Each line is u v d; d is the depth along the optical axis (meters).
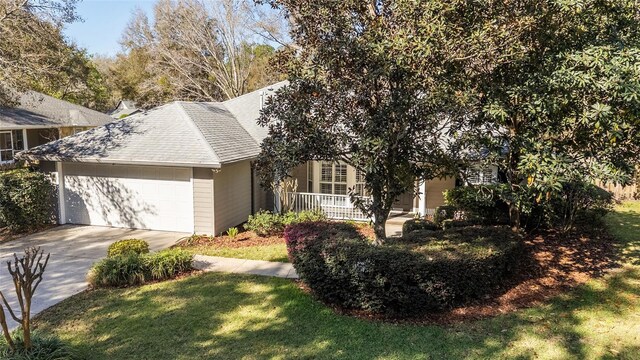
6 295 8.22
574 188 9.50
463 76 7.02
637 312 6.80
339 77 7.36
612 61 6.52
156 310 7.33
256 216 13.68
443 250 7.32
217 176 13.17
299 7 7.68
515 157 8.43
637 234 11.11
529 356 5.62
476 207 11.17
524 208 7.71
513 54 6.67
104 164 13.84
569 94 6.75
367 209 8.05
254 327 6.64
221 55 38.38
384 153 7.03
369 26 7.38
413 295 6.79
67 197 14.40
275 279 8.77
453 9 6.58
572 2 6.61
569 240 10.35
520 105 7.30
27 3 15.93
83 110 27.30
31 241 12.38
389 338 6.20
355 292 7.05
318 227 8.54
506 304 7.21
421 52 6.45
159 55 37.84
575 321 6.54
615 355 5.58
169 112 14.95
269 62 8.66
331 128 7.71
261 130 16.56
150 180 13.55
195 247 11.74
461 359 5.59
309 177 16.48
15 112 22.25
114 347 6.11
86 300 7.87
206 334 6.45
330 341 6.14
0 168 17.47
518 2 6.80
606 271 8.51
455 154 7.77
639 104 6.46
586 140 7.30
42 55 16.36
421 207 14.82
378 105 7.38
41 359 5.36
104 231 13.58
